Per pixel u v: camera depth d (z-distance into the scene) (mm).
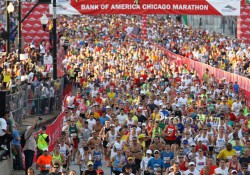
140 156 41344
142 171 41438
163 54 97688
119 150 40875
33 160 42906
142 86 65812
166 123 49125
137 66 80312
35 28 94500
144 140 44344
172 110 55969
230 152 41844
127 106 54000
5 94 42125
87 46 101688
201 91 63594
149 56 89125
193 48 104938
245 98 68938
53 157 38906
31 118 56438
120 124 49000
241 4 107188
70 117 49156
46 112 60375
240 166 38906
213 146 45219
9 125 41750
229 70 86750
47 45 88938
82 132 48281
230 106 60812
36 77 63594
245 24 107875
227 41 107625
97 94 59438
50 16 94312
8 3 67250
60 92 64812
